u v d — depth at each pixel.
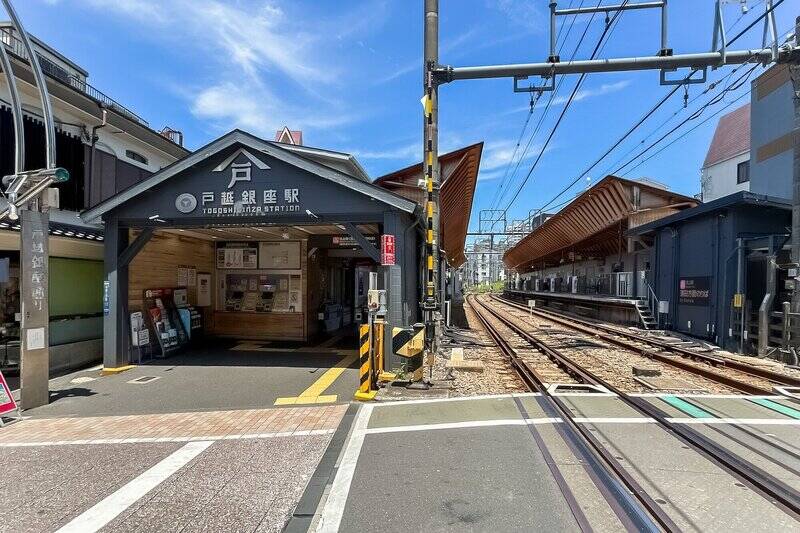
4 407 6.20
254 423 5.96
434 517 3.47
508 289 67.81
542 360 11.16
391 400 6.88
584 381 8.28
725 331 13.09
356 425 5.74
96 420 6.23
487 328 19.50
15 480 4.27
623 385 8.03
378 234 12.39
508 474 4.18
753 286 12.77
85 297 10.13
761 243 12.01
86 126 11.84
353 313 18.64
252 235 12.49
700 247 14.75
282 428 5.71
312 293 13.87
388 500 3.75
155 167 15.30
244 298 13.55
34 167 10.12
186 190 9.36
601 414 6.08
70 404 7.06
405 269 9.31
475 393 7.27
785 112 21.52
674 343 13.45
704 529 3.23
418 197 13.83
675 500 3.66
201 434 5.55
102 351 10.52
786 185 21.42
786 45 10.16
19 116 6.83
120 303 9.50
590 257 33.72
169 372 9.22
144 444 5.22
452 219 22.17
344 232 12.44
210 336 13.54
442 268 18.50
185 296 12.34
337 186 8.88
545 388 7.52
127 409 6.77
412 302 10.99
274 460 4.69
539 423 5.63
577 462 4.43
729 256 12.99
